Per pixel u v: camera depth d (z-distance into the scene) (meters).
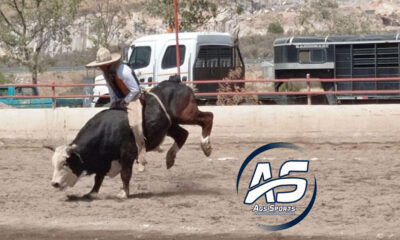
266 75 66.75
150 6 61.66
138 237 14.97
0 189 20.52
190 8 60.88
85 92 47.69
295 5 147.75
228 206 17.75
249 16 137.38
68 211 17.36
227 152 28.34
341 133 30.62
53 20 66.25
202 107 31.34
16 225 16.16
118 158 18.39
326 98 43.94
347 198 18.38
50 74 90.88
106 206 17.84
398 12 138.00
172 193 19.66
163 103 18.94
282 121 30.94
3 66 96.12
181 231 15.35
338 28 83.25
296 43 44.78
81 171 17.83
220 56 42.28
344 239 14.59
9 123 32.12
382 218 16.16
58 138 31.88
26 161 26.75
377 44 43.81
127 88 18.38
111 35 78.94
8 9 69.06
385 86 43.62
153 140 18.91
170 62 40.97
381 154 27.09
